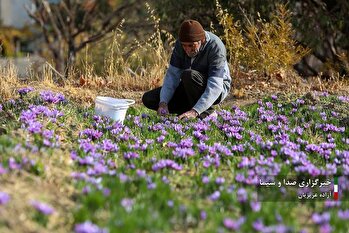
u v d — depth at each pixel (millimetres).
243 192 7121
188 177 7996
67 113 10625
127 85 14875
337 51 19094
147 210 6504
